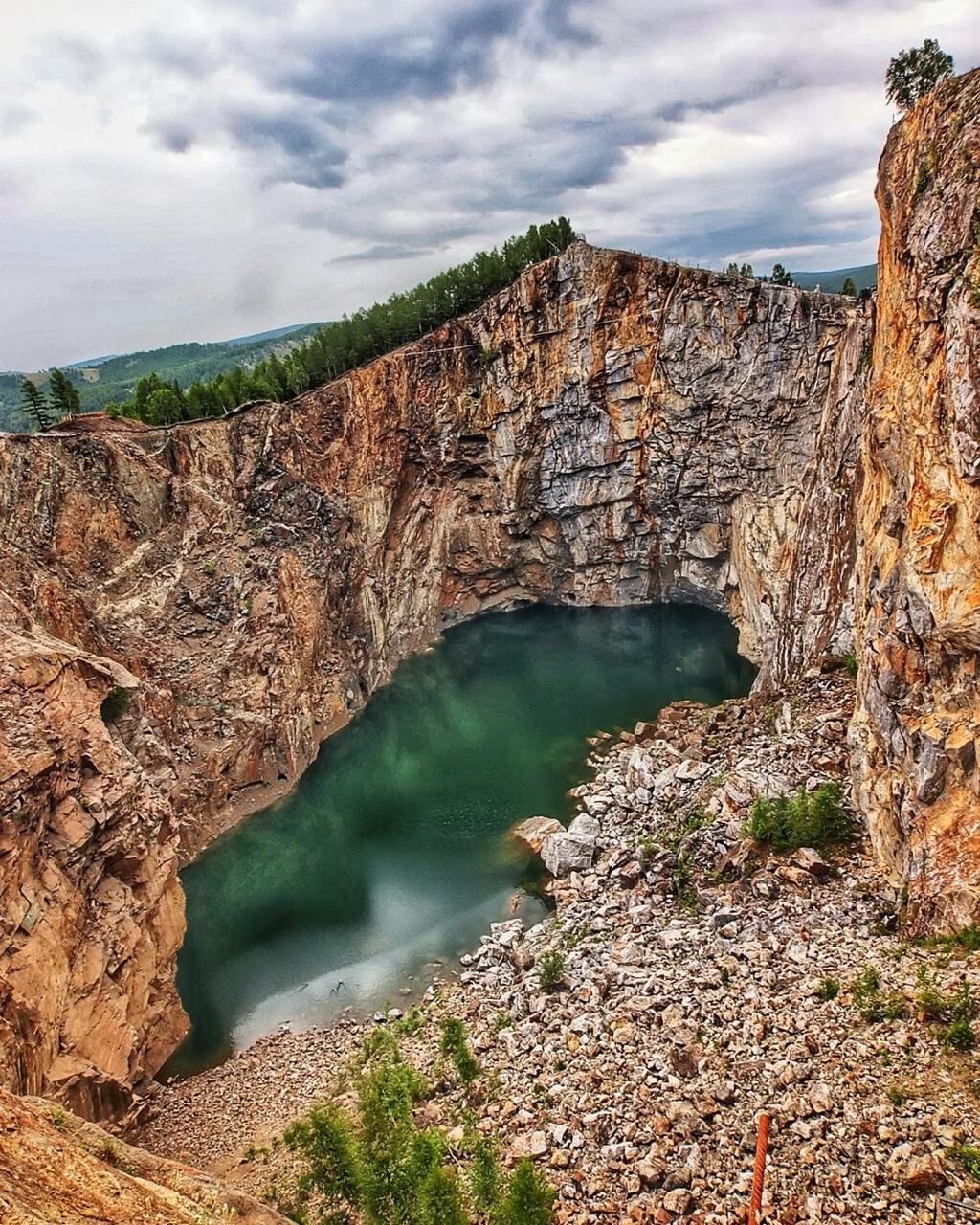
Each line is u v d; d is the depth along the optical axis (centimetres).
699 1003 2681
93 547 5972
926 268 3041
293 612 7025
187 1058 3669
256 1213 1631
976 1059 1894
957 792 2645
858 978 2441
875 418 3728
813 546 6034
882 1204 1608
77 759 3406
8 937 2741
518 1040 2973
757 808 3800
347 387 8769
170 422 8325
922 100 3378
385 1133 2286
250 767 6231
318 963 4309
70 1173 1373
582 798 5675
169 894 3900
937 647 2788
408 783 6322
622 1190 1941
